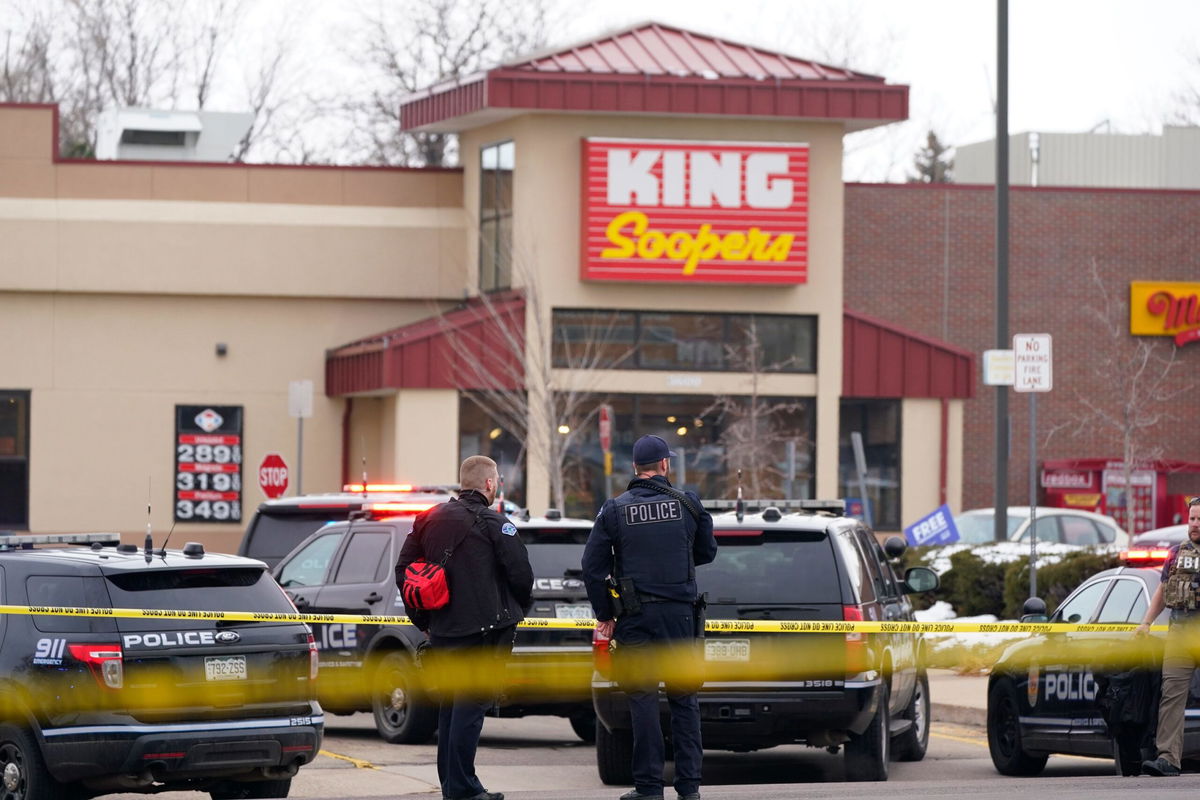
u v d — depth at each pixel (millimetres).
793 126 67312
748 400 67562
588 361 66375
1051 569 45688
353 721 37562
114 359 69938
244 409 70750
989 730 29672
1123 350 78688
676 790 22031
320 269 70625
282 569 35062
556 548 31297
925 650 31844
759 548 26422
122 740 21828
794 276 66312
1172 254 78812
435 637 21797
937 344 69562
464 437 66125
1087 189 78312
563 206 66000
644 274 65312
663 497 22078
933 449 69750
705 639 26125
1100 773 29750
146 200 69938
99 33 117250
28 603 22578
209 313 70625
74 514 69500
